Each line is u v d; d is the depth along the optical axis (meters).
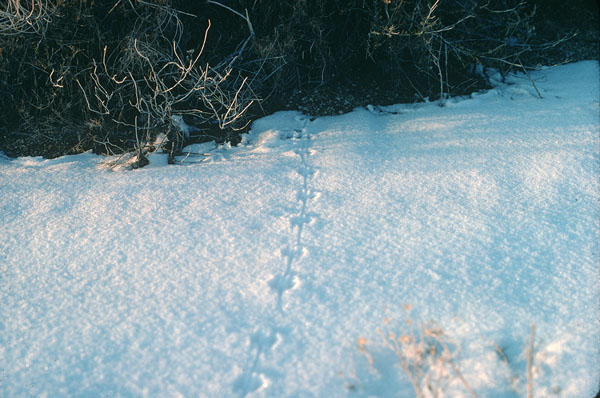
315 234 3.25
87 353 2.54
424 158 4.04
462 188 3.63
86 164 4.32
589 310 2.62
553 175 3.72
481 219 3.30
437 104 5.14
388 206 3.48
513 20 5.77
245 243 3.20
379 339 2.53
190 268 3.02
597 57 6.09
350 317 2.64
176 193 3.73
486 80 5.59
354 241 3.16
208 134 4.74
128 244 3.24
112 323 2.70
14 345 2.60
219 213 3.49
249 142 4.64
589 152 3.96
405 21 4.99
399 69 5.29
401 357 2.38
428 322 2.59
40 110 4.98
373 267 2.95
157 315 2.72
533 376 2.35
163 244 3.22
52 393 2.37
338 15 5.28
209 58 5.00
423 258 2.99
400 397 2.32
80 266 3.09
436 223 3.29
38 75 4.94
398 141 4.36
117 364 2.48
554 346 2.45
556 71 5.76
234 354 2.50
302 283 2.85
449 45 5.28
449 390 2.33
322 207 3.52
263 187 3.78
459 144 4.22
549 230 3.19
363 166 3.97
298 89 5.36
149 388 2.37
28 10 4.51
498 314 2.62
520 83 5.50
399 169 3.91
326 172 3.93
